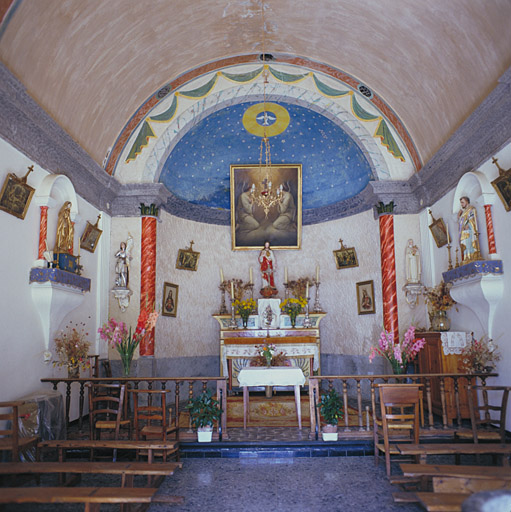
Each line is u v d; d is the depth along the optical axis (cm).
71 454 756
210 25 1005
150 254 1127
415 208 1158
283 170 1319
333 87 1177
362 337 1216
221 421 790
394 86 1069
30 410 697
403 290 1123
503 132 786
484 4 727
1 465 528
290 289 1349
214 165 1338
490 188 823
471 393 699
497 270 792
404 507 543
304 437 790
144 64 1027
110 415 961
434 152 1062
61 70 824
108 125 1070
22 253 765
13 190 723
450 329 1019
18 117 734
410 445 611
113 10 833
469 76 852
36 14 696
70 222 907
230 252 1366
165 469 518
